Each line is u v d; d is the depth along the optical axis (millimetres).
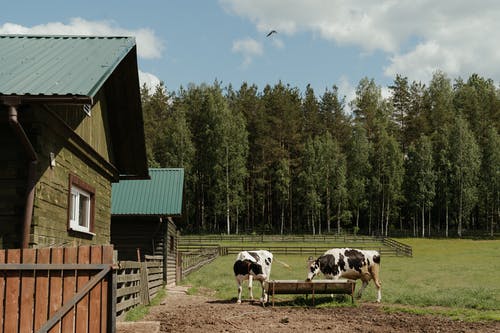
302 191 76312
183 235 67312
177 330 9656
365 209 80438
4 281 6301
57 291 6297
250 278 15469
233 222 82312
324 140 79438
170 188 21516
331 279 15766
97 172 12727
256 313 12531
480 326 10867
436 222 87000
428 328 10594
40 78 8586
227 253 48312
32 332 6238
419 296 16375
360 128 80250
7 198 8484
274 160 78812
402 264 36688
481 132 86000
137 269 13055
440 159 77125
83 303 6320
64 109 9859
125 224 20766
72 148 10570
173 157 71188
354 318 11906
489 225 82625
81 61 9742
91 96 8047
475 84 102750
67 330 6270
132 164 14719
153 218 20781
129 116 13453
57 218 9570
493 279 25562
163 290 18281
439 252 50562
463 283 23562
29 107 8414
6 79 8477
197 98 86188
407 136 87500
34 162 8484
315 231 80188
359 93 95688
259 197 79812
